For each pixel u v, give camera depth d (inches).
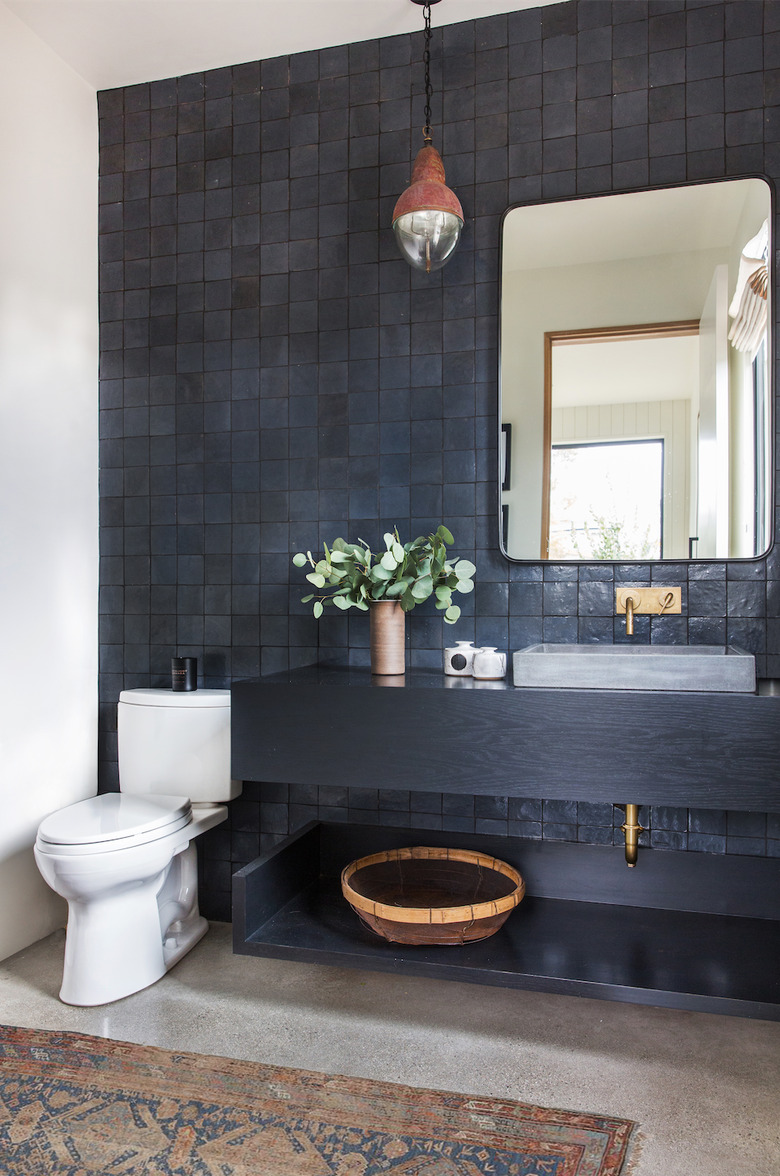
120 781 104.6
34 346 101.6
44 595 103.1
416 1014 84.9
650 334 92.6
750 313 89.7
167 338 110.0
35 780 101.4
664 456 92.2
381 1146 63.7
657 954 80.3
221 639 107.8
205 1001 87.1
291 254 105.0
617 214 93.5
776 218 89.1
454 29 99.0
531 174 96.4
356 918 89.2
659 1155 62.9
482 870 94.3
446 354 99.1
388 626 90.8
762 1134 65.6
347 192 103.0
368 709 81.0
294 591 105.0
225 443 107.6
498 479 97.0
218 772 100.0
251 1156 62.6
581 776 75.5
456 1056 76.7
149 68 108.5
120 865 83.6
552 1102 69.6
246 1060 75.6
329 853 103.5
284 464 105.1
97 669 112.7
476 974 76.5
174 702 100.7
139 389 111.2
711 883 91.9
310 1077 72.8
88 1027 81.5
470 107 98.3
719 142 90.9
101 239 112.7
